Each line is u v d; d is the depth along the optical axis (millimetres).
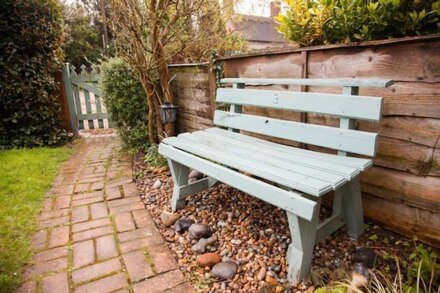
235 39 4191
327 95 1614
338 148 1545
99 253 1646
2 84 3777
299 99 1775
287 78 2049
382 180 1664
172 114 3217
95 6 3266
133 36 2900
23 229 1885
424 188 1486
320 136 1632
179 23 3150
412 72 1430
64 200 2330
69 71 4621
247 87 2461
